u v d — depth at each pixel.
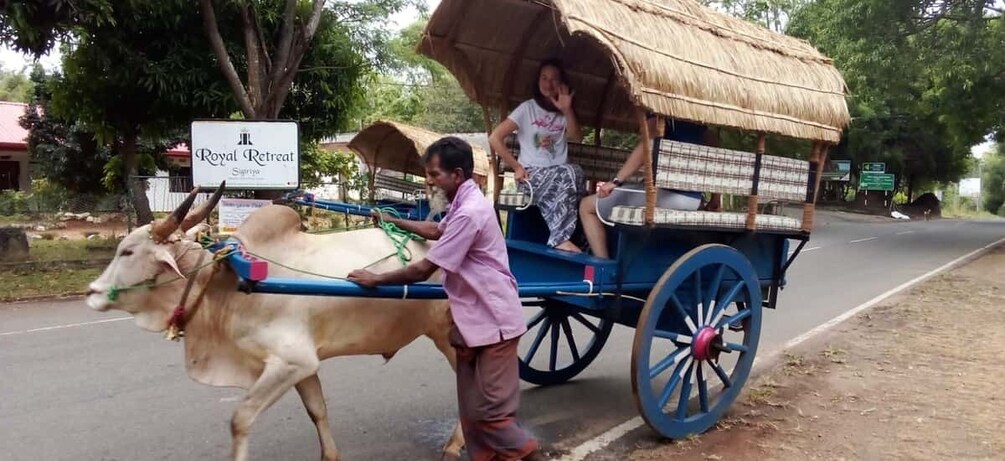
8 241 13.66
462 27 5.59
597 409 5.86
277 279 3.66
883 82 20.97
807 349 7.86
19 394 5.93
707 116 4.91
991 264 16.17
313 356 3.88
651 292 4.91
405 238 4.49
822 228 27.92
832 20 21.69
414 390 6.25
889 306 10.45
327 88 13.86
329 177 20.77
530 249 5.32
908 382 6.57
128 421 5.37
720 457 4.82
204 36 12.76
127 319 8.90
